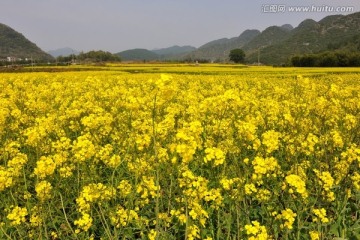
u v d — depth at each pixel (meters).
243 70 38.91
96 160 5.68
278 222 4.45
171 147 4.29
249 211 5.00
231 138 6.12
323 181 4.61
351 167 5.68
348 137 7.13
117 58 123.56
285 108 9.29
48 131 6.85
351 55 64.75
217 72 34.69
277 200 4.90
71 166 5.38
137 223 4.66
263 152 5.70
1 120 7.29
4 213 4.97
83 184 5.25
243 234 4.60
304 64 69.12
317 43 177.50
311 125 7.32
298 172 5.32
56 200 4.97
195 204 4.31
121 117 8.07
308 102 9.66
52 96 13.44
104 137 7.45
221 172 5.43
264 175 5.51
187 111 8.20
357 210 5.27
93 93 13.62
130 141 6.03
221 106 6.31
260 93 15.36
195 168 5.90
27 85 16.64
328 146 6.29
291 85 18.47
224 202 4.98
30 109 9.91
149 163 5.20
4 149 5.97
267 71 36.94
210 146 6.10
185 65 60.94
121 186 4.84
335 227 4.73
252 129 5.51
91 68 44.28
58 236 4.64
